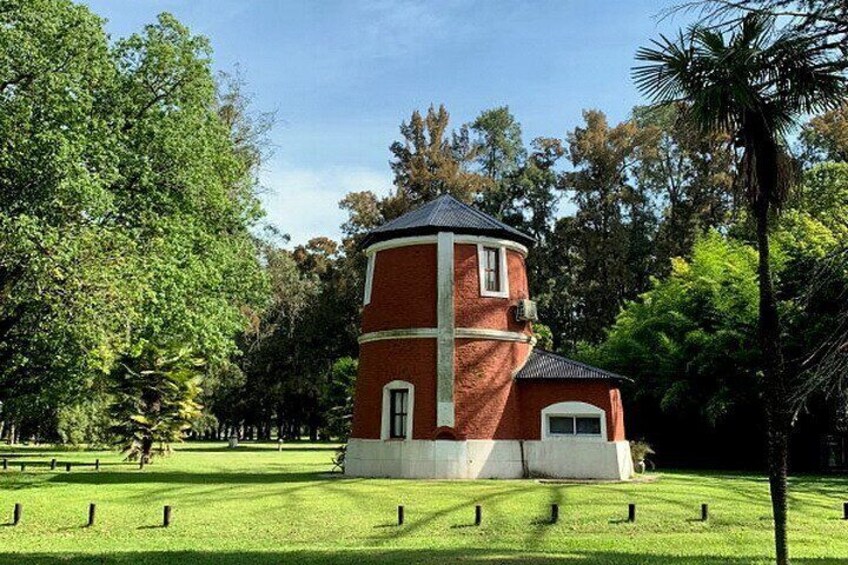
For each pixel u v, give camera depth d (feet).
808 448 118.62
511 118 220.02
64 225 75.36
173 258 84.17
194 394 122.83
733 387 118.52
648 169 197.36
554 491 72.13
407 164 200.85
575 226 198.08
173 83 93.61
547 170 208.33
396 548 49.11
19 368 96.32
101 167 79.00
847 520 61.11
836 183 137.80
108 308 73.77
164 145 88.07
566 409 90.43
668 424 130.52
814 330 97.96
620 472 87.66
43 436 201.77
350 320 201.67
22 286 80.18
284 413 262.47
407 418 89.81
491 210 203.00
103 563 43.32
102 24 84.74
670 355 123.24
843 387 41.75
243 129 134.92
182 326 87.35
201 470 107.65
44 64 75.87
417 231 93.91
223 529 56.70
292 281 215.51
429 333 90.68
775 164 38.50
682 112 39.45
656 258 189.06
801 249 113.19
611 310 191.11
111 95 87.86
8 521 59.62
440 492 71.56
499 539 53.11
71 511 62.59
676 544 50.49
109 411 119.85
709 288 124.77
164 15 93.91
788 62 37.09
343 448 106.93
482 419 88.94
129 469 109.70
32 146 73.10
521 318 94.68
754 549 48.67
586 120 201.36
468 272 93.25
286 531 55.93
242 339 225.56
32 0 77.46
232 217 101.24
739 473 110.01
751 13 36.60
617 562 43.42
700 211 182.80
